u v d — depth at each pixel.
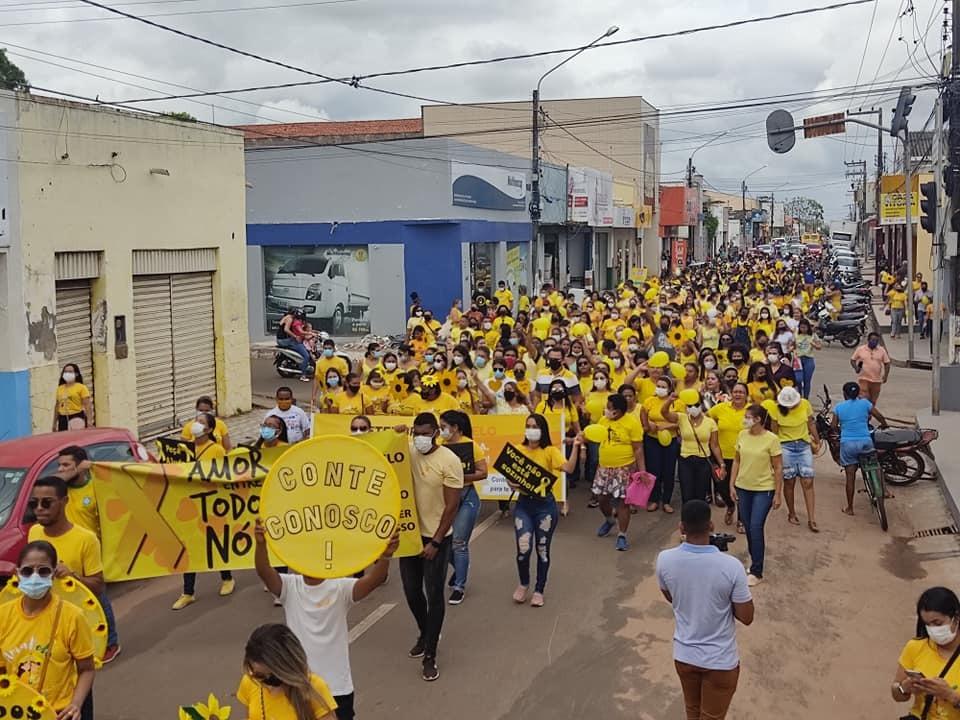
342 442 5.41
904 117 19.91
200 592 9.63
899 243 53.75
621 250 57.34
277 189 32.22
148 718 6.89
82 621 5.30
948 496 12.27
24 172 13.76
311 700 4.15
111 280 15.76
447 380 13.41
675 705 7.01
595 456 13.52
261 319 32.84
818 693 7.21
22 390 13.78
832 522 11.81
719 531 11.40
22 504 8.36
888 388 22.12
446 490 7.41
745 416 9.60
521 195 37.47
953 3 18.16
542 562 9.02
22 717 4.86
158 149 16.78
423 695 7.17
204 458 9.74
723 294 30.77
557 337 17.27
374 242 31.56
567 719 6.80
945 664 4.97
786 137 19.77
